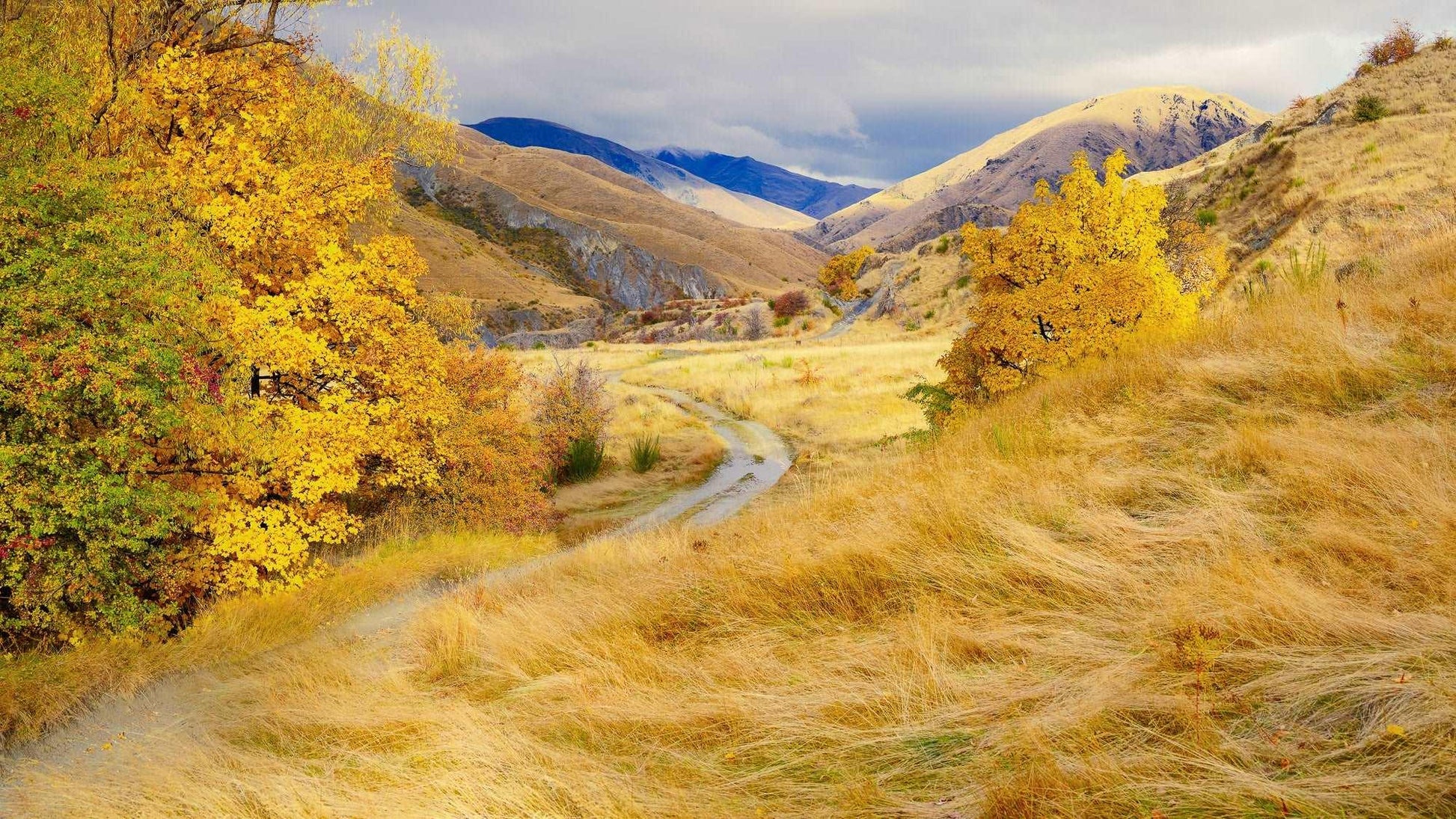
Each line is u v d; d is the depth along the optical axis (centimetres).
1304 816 202
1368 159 2841
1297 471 435
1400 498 374
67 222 852
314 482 1099
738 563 608
